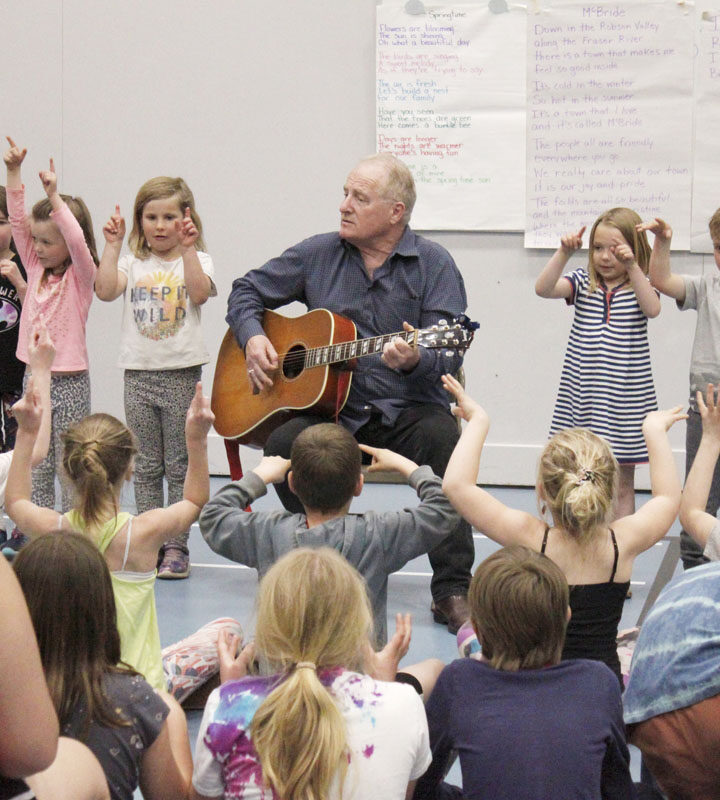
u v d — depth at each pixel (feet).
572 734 5.36
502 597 5.61
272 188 16.34
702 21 14.85
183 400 12.35
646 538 7.20
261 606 5.28
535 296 15.83
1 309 13.24
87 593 5.36
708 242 15.19
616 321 11.50
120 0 16.31
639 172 15.25
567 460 7.03
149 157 16.55
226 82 16.24
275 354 10.48
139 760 5.60
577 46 15.15
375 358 10.44
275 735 4.84
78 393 12.34
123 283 12.28
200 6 16.15
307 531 7.45
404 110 15.67
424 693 7.16
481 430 7.64
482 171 15.62
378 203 10.25
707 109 14.99
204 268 12.42
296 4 15.89
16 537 12.40
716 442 7.60
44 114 16.67
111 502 7.87
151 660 7.97
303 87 16.05
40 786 4.67
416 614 10.82
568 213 15.49
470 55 15.43
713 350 10.77
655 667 5.87
